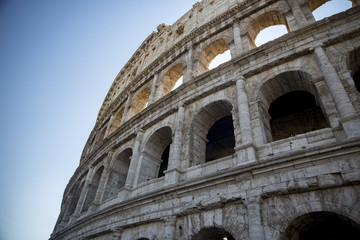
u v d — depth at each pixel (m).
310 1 26.12
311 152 14.77
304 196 14.47
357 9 19.25
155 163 28.52
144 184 24.45
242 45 27.22
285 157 15.45
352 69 18.77
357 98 16.02
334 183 13.61
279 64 21.34
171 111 27.06
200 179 18.41
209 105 24.31
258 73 22.34
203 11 39.38
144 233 20.39
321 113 27.28
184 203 18.80
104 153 36.19
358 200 12.83
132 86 43.44
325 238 15.48
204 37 32.66
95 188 37.12
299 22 23.45
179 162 22.30
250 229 14.62
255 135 18.94
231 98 22.62
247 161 17.34
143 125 30.19
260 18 28.56
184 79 30.20
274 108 28.48
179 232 18.09
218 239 18.81
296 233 15.12
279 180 15.32
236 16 30.44
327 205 13.50
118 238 22.23
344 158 14.02
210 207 17.42
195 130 24.52
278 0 27.72
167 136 29.08
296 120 28.56
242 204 16.34
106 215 25.50
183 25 41.91
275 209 14.88
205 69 32.34
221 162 19.47
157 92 34.78
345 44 18.95
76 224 30.58
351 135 14.39
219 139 32.34
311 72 19.11
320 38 19.97
